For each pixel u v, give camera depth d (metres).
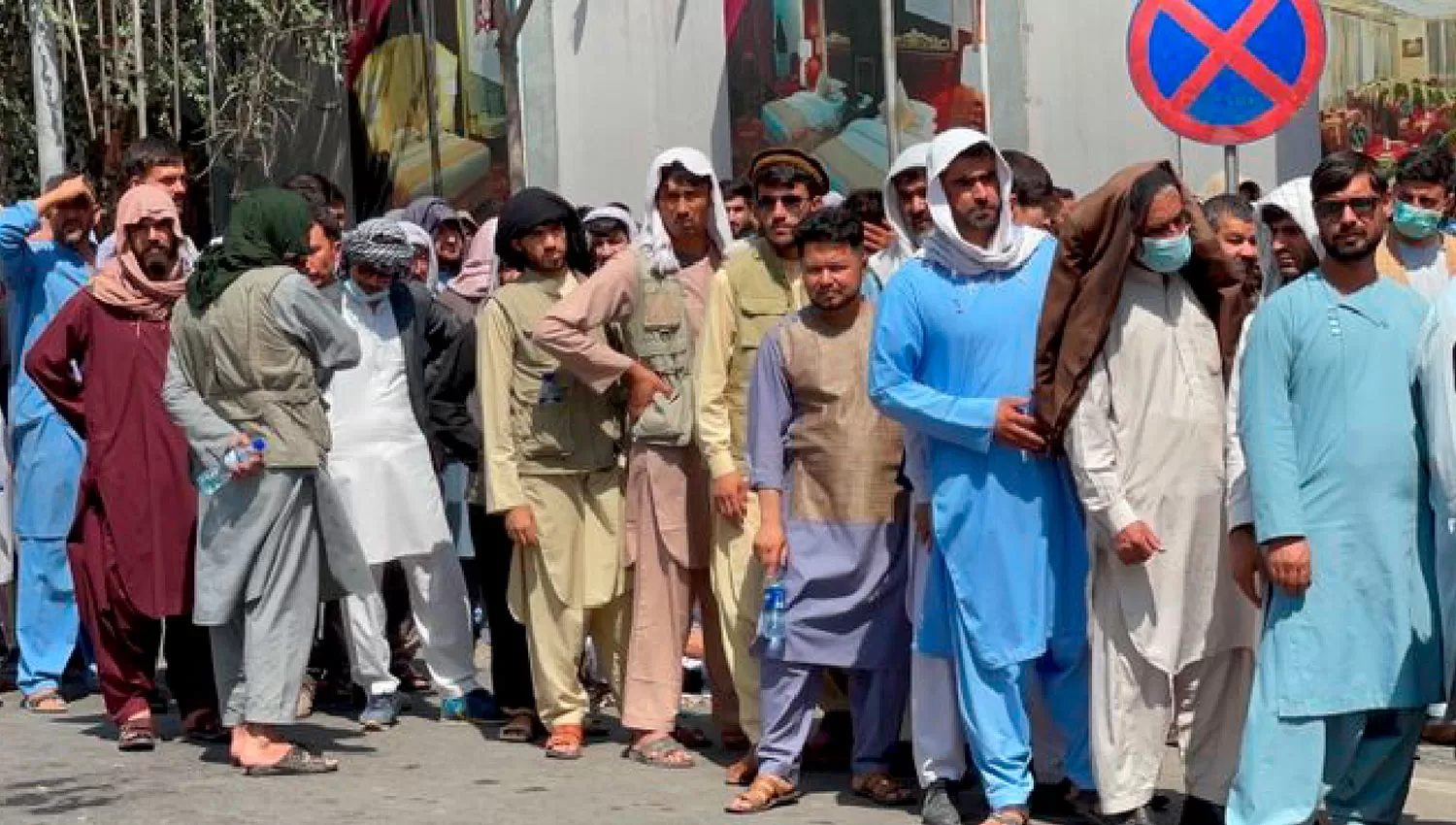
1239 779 6.34
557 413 8.18
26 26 16.00
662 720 8.12
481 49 16.67
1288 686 6.22
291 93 18.72
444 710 9.16
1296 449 6.27
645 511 8.08
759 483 7.41
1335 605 6.21
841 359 7.34
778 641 7.32
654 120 15.89
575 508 8.26
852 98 14.07
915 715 7.03
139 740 8.59
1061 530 6.85
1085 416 6.55
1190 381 6.60
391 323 8.94
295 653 8.03
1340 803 6.57
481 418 8.27
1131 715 6.65
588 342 7.91
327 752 8.46
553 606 8.27
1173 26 8.44
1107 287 6.49
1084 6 12.79
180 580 8.45
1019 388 6.82
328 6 18.03
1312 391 6.24
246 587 7.97
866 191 8.29
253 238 8.00
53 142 13.70
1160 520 6.54
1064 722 6.96
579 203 16.23
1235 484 6.48
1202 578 6.61
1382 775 6.52
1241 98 8.40
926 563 7.00
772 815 7.23
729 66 15.08
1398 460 6.21
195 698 8.81
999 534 6.76
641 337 8.09
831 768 8.03
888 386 6.86
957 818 6.97
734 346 7.76
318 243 8.77
